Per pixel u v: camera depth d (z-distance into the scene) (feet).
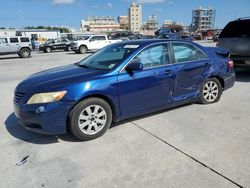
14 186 9.37
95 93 12.56
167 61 15.42
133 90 13.80
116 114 13.62
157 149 11.80
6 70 41.29
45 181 9.63
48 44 91.50
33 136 13.60
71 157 11.32
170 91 15.55
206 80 17.60
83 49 77.25
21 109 12.17
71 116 12.25
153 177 9.67
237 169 10.01
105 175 9.91
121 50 15.01
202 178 9.50
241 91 22.29
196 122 14.94
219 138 12.77
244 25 26.55
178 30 186.09
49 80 12.91
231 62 19.15
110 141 12.76
